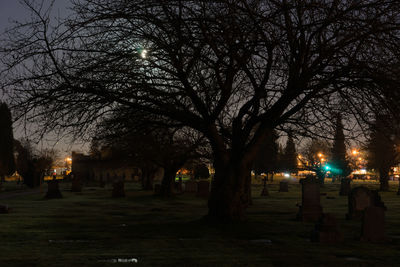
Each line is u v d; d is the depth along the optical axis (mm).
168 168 39281
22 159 78062
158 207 27906
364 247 11562
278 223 17078
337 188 63375
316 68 14273
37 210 24719
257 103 15625
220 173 16141
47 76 12688
